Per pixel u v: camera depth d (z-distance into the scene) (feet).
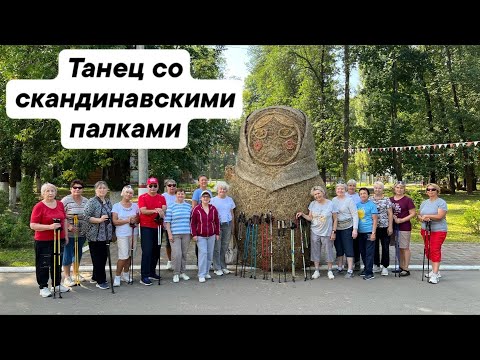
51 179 63.26
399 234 27.96
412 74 95.45
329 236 27.09
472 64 94.73
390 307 21.50
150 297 23.29
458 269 29.68
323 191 28.14
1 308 21.50
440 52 100.12
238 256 29.73
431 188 26.66
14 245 39.73
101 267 24.98
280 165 28.71
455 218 58.29
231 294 23.75
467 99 100.94
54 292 23.29
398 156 93.25
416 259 33.37
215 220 26.99
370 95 93.76
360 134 93.15
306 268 29.12
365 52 89.10
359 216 27.45
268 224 28.04
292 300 22.65
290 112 29.48
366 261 27.17
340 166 88.48
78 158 48.24
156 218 26.00
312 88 88.99
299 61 90.38
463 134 95.96
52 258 23.36
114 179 54.29
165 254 35.63
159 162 51.06
